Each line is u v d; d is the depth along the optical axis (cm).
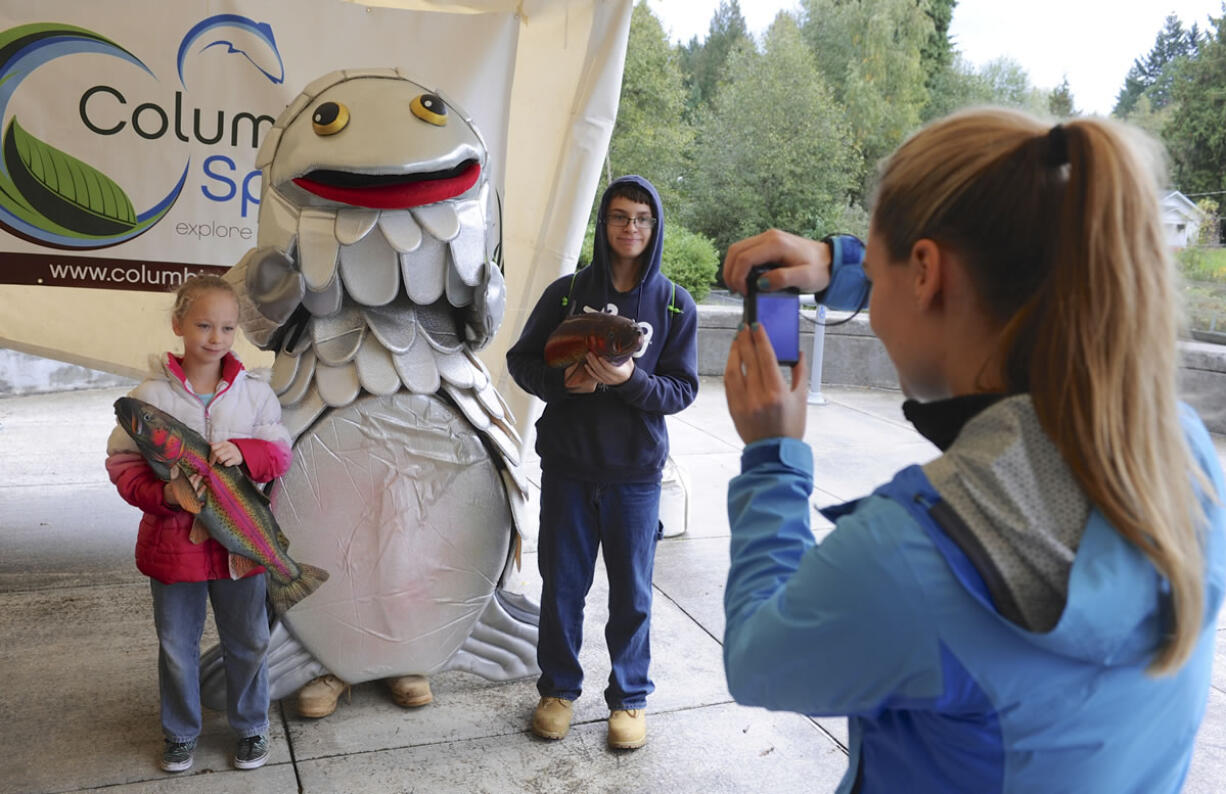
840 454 679
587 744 290
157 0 407
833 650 83
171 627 256
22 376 757
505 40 432
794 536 97
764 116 2442
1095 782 82
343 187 260
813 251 108
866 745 96
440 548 288
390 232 264
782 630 87
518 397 457
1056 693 79
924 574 79
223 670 286
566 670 292
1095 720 80
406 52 427
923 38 2908
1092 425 78
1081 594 76
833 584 83
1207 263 970
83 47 404
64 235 416
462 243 274
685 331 285
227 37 415
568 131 440
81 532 458
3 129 401
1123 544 79
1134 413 77
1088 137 81
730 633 96
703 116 2650
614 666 289
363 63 427
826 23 2912
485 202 288
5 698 302
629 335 249
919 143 92
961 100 3003
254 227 437
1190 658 85
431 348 284
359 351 275
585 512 284
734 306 1245
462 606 295
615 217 272
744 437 105
